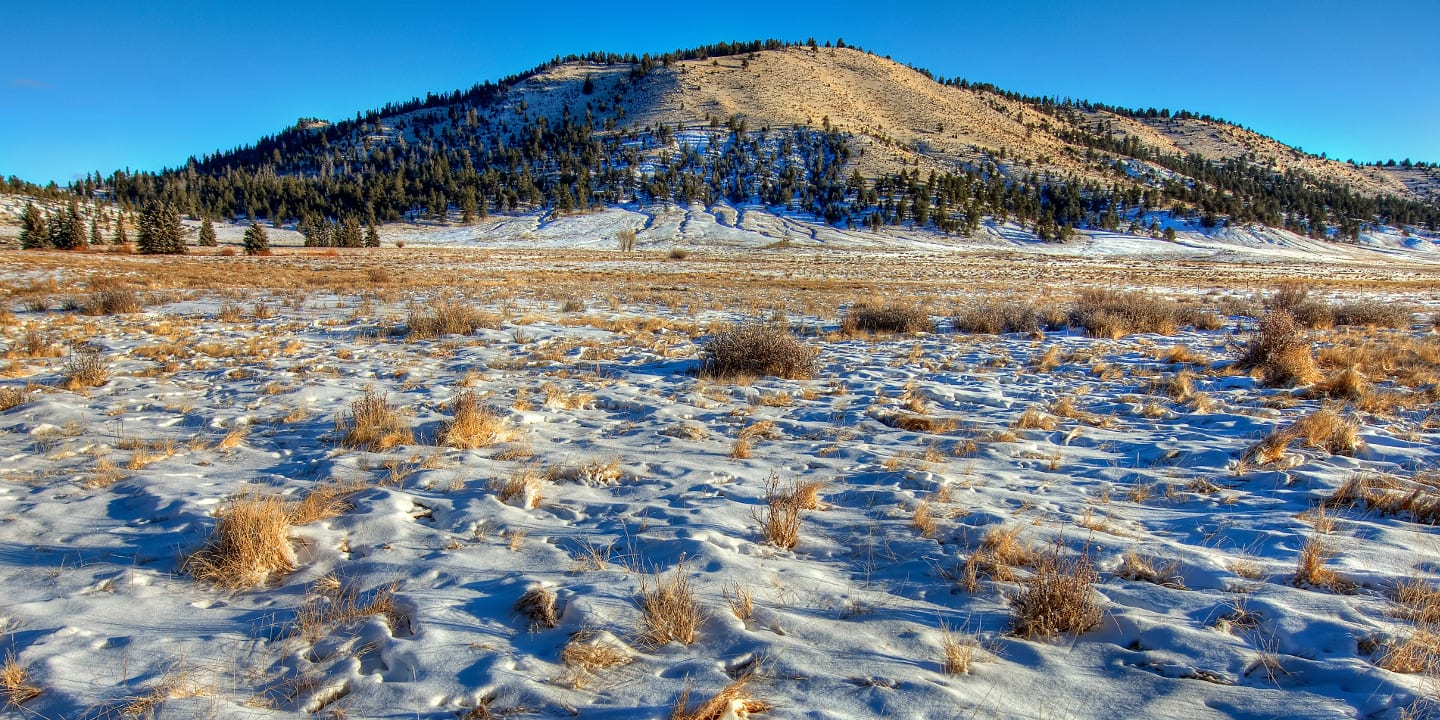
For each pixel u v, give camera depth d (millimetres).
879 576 3697
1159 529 4320
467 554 3908
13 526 4270
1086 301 17875
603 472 5387
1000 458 5930
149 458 5738
